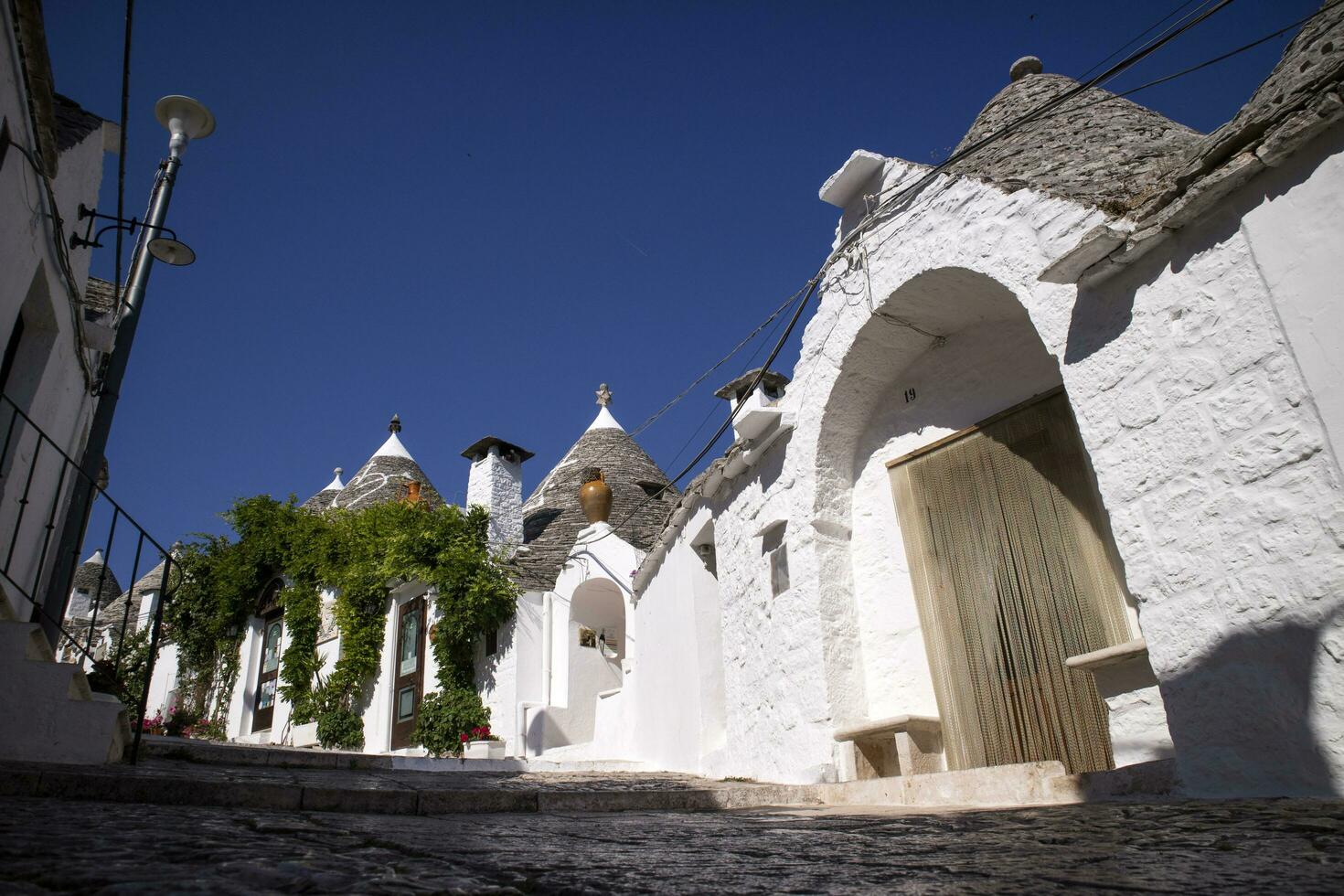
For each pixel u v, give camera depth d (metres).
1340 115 3.82
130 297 7.76
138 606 21.44
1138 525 4.55
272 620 18.75
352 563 16.72
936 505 7.01
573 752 13.30
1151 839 2.39
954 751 6.43
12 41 5.07
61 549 6.60
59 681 5.47
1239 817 2.85
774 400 13.34
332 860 2.01
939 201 6.51
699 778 8.88
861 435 7.73
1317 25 4.14
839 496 7.55
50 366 6.77
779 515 7.93
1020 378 6.71
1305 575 3.80
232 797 4.14
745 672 8.46
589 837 2.95
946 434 7.06
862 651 7.17
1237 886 1.64
